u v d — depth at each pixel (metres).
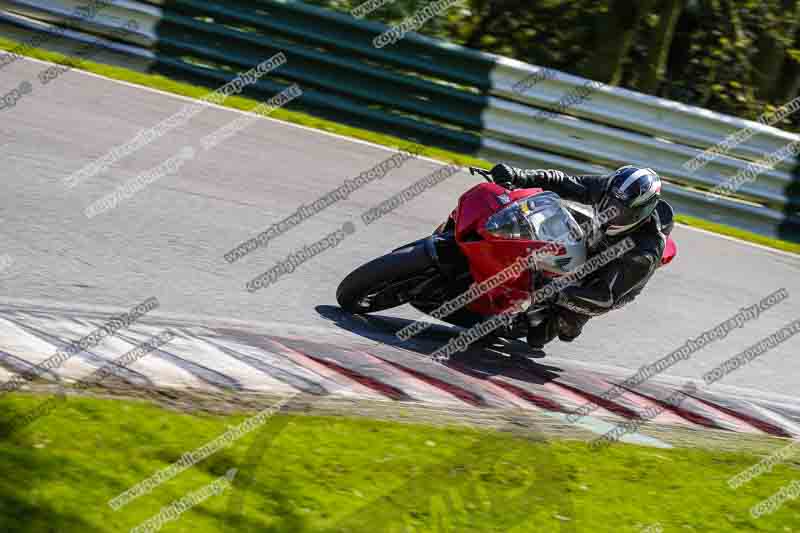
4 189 24.02
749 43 54.53
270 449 14.93
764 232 42.50
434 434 17.16
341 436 16.05
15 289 18.95
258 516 13.10
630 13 49.62
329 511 13.66
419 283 21.80
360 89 40.75
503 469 16.47
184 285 21.78
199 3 39.62
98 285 20.39
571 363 24.53
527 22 55.06
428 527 14.04
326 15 40.41
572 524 15.25
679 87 55.84
